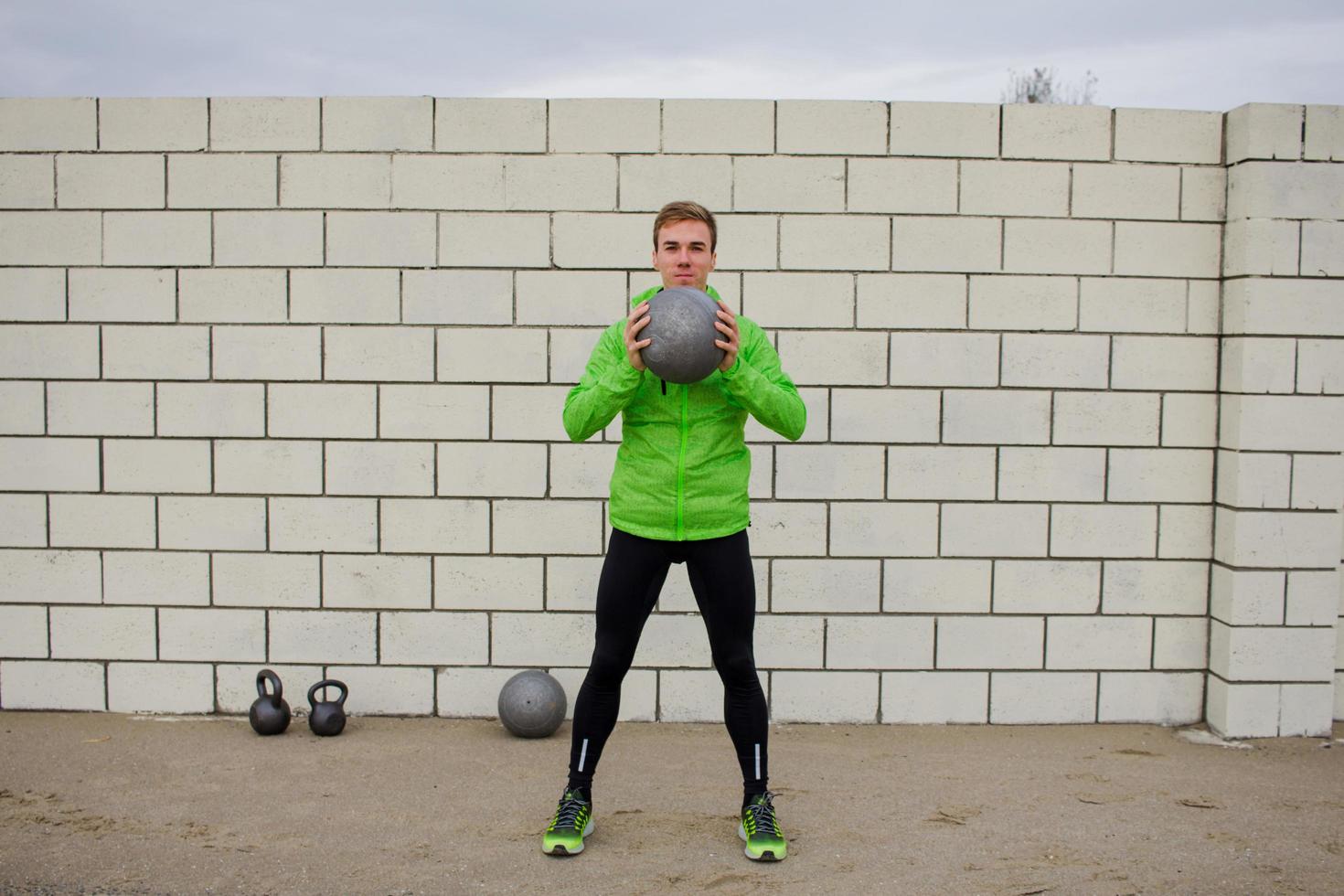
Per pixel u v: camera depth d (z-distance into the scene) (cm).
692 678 484
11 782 409
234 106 477
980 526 484
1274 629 472
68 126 478
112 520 485
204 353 481
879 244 478
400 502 482
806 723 487
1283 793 411
